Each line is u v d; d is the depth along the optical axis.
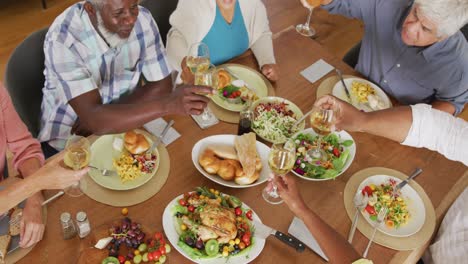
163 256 1.21
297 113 1.70
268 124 1.60
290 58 1.96
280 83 1.83
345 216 1.41
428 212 1.45
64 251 1.21
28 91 1.65
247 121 1.55
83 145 1.28
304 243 1.30
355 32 3.62
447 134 1.44
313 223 1.22
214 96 1.71
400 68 1.91
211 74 1.61
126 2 1.42
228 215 1.28
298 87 1.82
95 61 1.60
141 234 1.22
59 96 1.61
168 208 1.30
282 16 3.59
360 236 1.36
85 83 1.54
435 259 1.52
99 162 1.43
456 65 1.77
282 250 1.28
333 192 1.47
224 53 2.05
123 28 1.48
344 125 1.52
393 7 1.85
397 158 1.61
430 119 1.46
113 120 1.50
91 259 1.17
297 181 1.48
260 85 1.81
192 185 1.42
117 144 1.46
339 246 1.19
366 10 1.96
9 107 1.40
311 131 1.63
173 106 1.50
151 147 1.48
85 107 1.54
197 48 1.74
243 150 1.45
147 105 1.51
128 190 1.38
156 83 1.83
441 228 1.51
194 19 1.95
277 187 1.26
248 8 2.00
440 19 1.52
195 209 1.31
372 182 1.51
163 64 1.82
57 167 1.20
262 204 1.40
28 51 1.62
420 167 1.59
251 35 2.07
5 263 1.16
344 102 1.52
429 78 1.86
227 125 1.63
